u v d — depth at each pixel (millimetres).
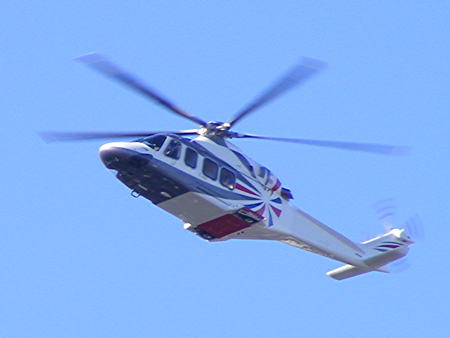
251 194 134875
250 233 137500
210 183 130125
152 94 125125
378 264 154125
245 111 131125
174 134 130125
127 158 124750
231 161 133750
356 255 151875
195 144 131000
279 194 139125
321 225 146250
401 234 154000
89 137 125000
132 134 127812
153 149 126750
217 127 132750
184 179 127438
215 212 131250
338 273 156250
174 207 131375
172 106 128500
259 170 136875
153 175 126500
